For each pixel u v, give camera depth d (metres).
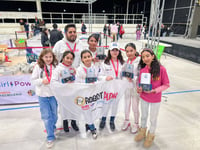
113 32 13.01
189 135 2.51
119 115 3.01
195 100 3.66
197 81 4.85
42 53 2.03
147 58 1.94
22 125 2.67
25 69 3.42
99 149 2.19
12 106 3.29
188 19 13.04
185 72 5.75
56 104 2.22
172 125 2.75
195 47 6.96
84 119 2.31
